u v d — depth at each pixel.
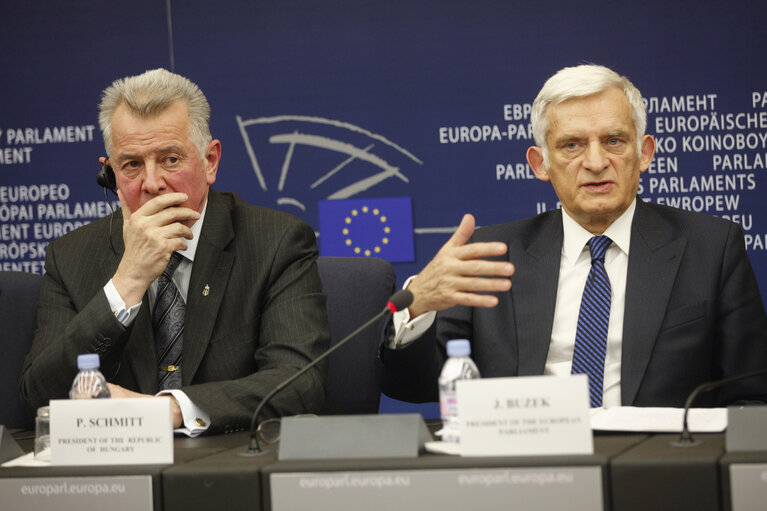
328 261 5.50
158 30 8.43
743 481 2.70
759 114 7.85
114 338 4.42
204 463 3.15
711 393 4.84
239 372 4.79
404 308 3.80
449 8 8.16
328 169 8.34
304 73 8.33
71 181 8.55
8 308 5.28
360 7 8.25
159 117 4.66
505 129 8.14
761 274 7.89
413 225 8.27
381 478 2.92
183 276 4.94
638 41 7.95
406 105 8.23
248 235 5.03
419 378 4.45
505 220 8.18
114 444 3.24
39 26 8.52
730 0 7.85
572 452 2.90
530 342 4.84
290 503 2.99
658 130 7.96
